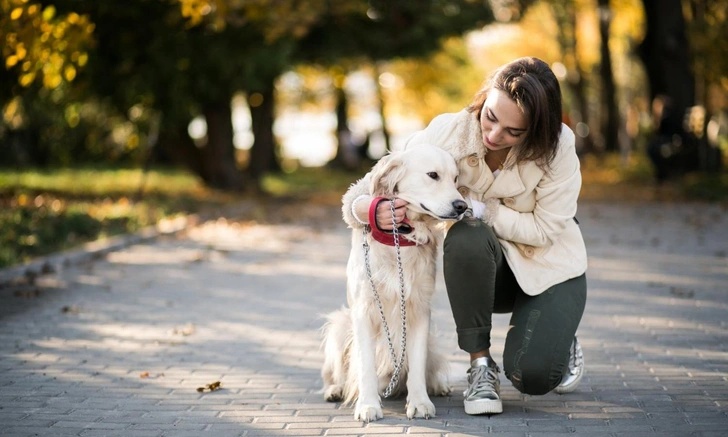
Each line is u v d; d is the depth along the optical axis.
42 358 4.73
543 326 3.48
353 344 3.73
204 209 13.93
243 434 3.39
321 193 18.55
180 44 13.22
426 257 3.55
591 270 7.80
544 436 3.27
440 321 5.71
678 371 4.28
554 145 3.33
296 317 5.91
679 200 15.14
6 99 14.11
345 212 3.61
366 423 3.50
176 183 19.33
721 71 16.03
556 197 3.51
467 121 3.55
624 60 33.00
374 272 3.52
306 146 50.78
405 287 3.50
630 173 20.95
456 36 17.69
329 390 3.87
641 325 5.45
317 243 10.23
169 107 14.07
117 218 11.47
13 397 3.96
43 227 9.62
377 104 35.19
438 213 3.35
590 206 14.52
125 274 7.86
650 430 3.32
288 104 32.31
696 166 17.52
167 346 5.05
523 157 3.37
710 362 4.46
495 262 3.54
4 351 4.89
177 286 7.23
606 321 5.59
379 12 16.53
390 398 3.89
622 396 3.84
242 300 6.57
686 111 17.34
